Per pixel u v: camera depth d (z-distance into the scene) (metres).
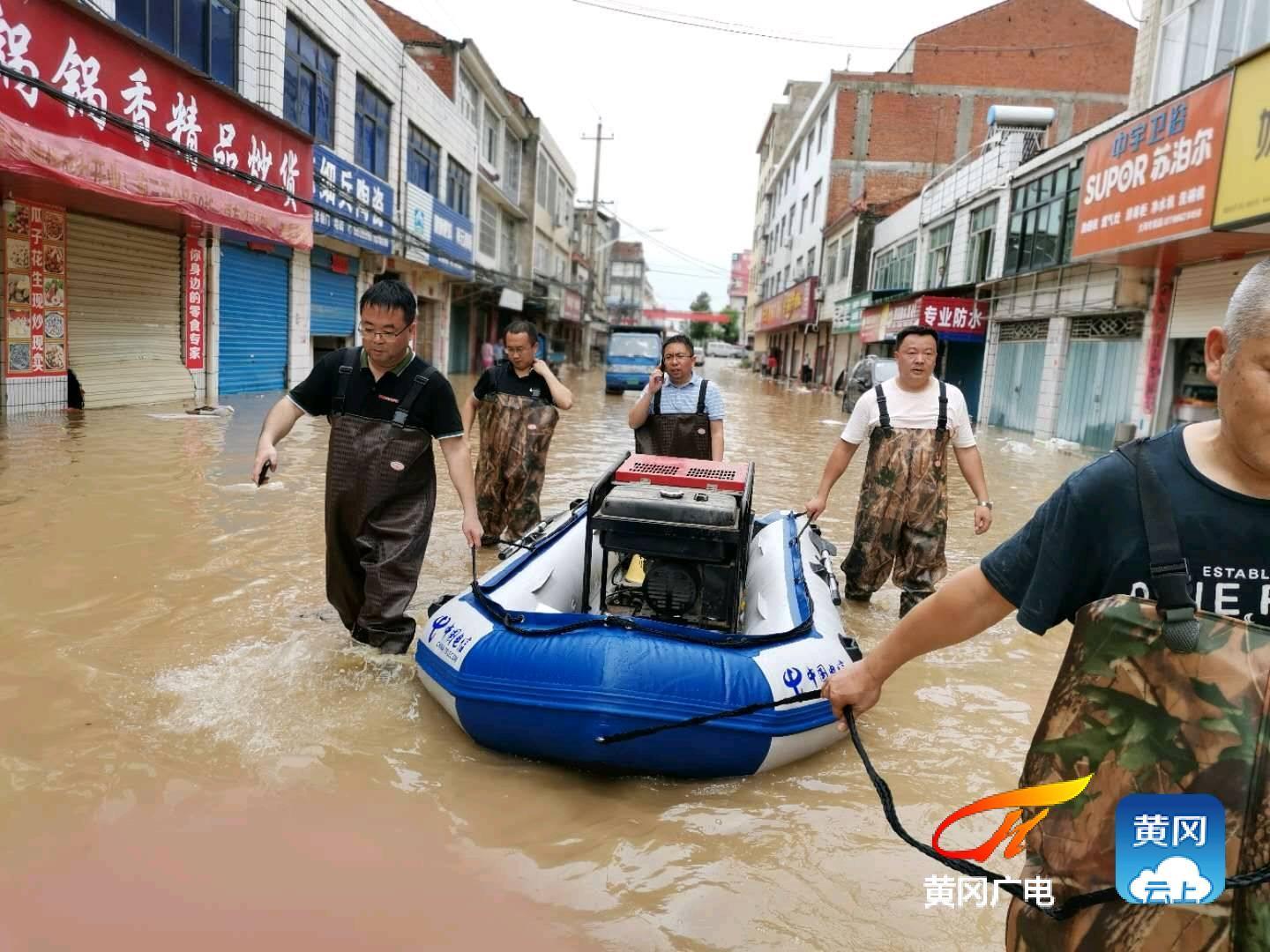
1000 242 18.45
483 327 31.16
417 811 2.83
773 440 13.67
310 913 2.31
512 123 31.31
